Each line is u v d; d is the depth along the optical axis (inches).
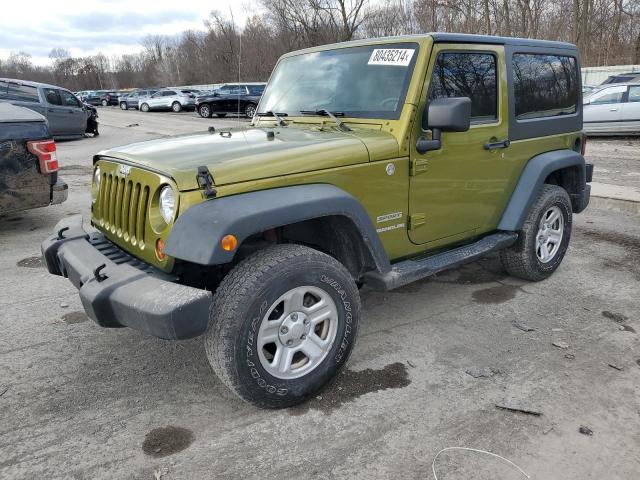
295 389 113.0
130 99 1488.7
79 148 599.5
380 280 129.3
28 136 234.8
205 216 98.4
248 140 126.6
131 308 98.9
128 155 120.6
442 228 147.8
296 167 112.7
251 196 104.8
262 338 106.5
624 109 577.0
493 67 155.4
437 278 192.5
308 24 1229.1
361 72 144.4
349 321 119.1
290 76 163.9
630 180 357.7
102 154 132.6
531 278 183.9
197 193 101.7
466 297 175.6
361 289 182.2
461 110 122.9
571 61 189.9
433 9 1196.5
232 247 96.7
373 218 128.3
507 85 159.0
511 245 174.9
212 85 1412.4
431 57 134.6
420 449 102.9
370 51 145.1
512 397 118.8
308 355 115.1
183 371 131.9
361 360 136.0
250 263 106.8
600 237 242.7
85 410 116.5
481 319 159.0
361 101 141.1
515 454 101.2
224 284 105.3
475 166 151.4
